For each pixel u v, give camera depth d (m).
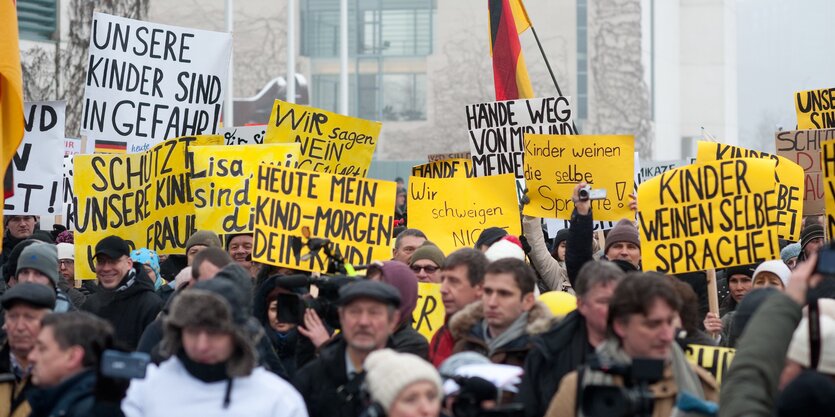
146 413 7.11
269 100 53.59
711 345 9.35
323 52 72.94
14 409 8.63
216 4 70.75
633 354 7.06
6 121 10.99
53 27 30.28
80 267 13.82
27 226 16.50
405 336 9.37
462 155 21.17
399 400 6.77
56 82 30.33
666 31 78.38
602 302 7.98
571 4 70.62
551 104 16.06
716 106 82.50
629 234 12.91
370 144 15.84
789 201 13.62
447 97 72.69
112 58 15.29
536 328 8.44
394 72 73.19
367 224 11.51
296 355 9.97
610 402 6.59
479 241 12.72
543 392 8.12
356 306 8.06
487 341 8.90
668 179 11.98
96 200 13.88
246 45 71.12
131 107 15.39
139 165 13.88
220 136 13.94
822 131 15.70
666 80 78.50
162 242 13.77
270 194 11.25
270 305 10.26
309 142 15.70
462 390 7.02
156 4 70.56
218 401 7.07
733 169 11.73
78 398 7.32
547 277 13.73
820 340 6.66
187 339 7.04
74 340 7.39
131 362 6.88
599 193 10.93
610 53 70.75
